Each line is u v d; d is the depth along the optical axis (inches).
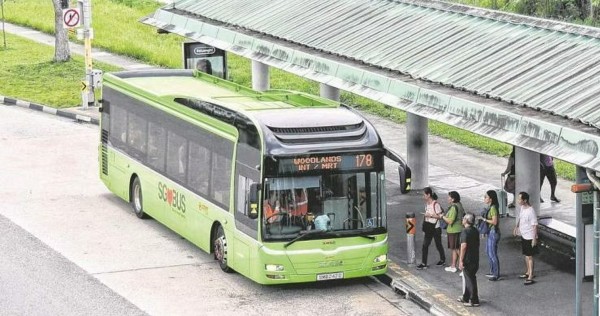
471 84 1013.2
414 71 1089.4
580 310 876.6
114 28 2573.8
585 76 963.3
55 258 1121.4
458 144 1616.6
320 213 1001.5
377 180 1017.5
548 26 1119.6
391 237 1170.6
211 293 1018.7
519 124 893.8
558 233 1107.9
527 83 979.9
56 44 2204.7
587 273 872.9
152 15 1572.3
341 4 1395.2
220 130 1077.8
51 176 1454.2
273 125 1002.7
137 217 1278.3
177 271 1083.3
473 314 939.3
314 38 1275.8
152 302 994.7
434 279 1037.2
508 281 1023.6
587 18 1955.0
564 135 844.0
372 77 1101.1
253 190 982.4
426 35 1200.2
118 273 1075.9
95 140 1659.7
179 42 2442.2
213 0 1565.0
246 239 1020.5
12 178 1438.2
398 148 1589.6
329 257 1002.7
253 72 1540.4
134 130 1277.1
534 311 944.3
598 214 840.9
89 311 970.1
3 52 2330.2
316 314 963.3
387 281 1046.4
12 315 959.6
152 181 1228.5
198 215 1121.4
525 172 1142.3
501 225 1192.8
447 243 1144.8
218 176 1079.6
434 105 1005.8
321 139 1001.5
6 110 1863.9
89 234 1208.2
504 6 2070.6
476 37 1152.2
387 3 1350.9
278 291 1027.9
